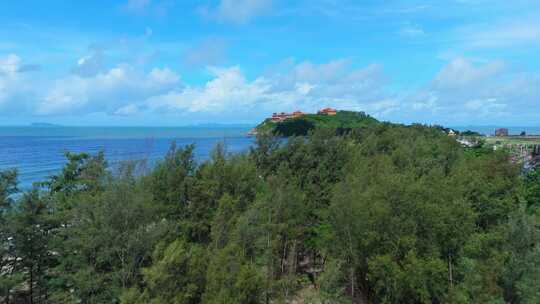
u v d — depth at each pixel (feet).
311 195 169.48
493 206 166.91
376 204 133.49
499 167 199.00
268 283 119.14
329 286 129.18
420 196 134.00
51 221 119.44
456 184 170.30
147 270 104.68
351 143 252.83
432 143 285.84
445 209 133.49
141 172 172.86
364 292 148.97
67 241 114.73
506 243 131.13
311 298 135.85
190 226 141.08
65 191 151.23
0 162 498.69
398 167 232.12
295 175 176.45
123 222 115.14
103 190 139.23
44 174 367.86
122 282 111.75
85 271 107.65
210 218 146.00
